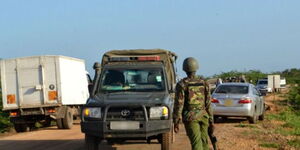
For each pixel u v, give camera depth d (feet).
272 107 138.82
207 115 37.11
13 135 87.92
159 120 45.57
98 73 52.75
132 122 44.78
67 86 99.50
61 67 96.78
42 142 68.44
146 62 53.36
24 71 96.84
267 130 76.13
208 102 37.19
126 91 50.83
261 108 95.35
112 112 45.34
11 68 97.09
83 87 110.73
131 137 45.06
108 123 44.91
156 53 62.69
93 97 48.85
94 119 45.60
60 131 90.63
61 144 64.85
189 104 36.76
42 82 96.22
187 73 37.47
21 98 96.63
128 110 45.21
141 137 44.98
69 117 96.78
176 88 37.19
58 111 95.71
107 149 55.98
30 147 62.54
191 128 36.60
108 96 48.24
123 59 53.42
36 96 96.37
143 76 51.85
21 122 97.91
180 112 36.55
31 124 101.86
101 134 45.03
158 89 50.90
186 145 58.44
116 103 45.24
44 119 99.81
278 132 72.59
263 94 99.55
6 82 97.19
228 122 92.53
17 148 61.82
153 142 56.39
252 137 65.21
